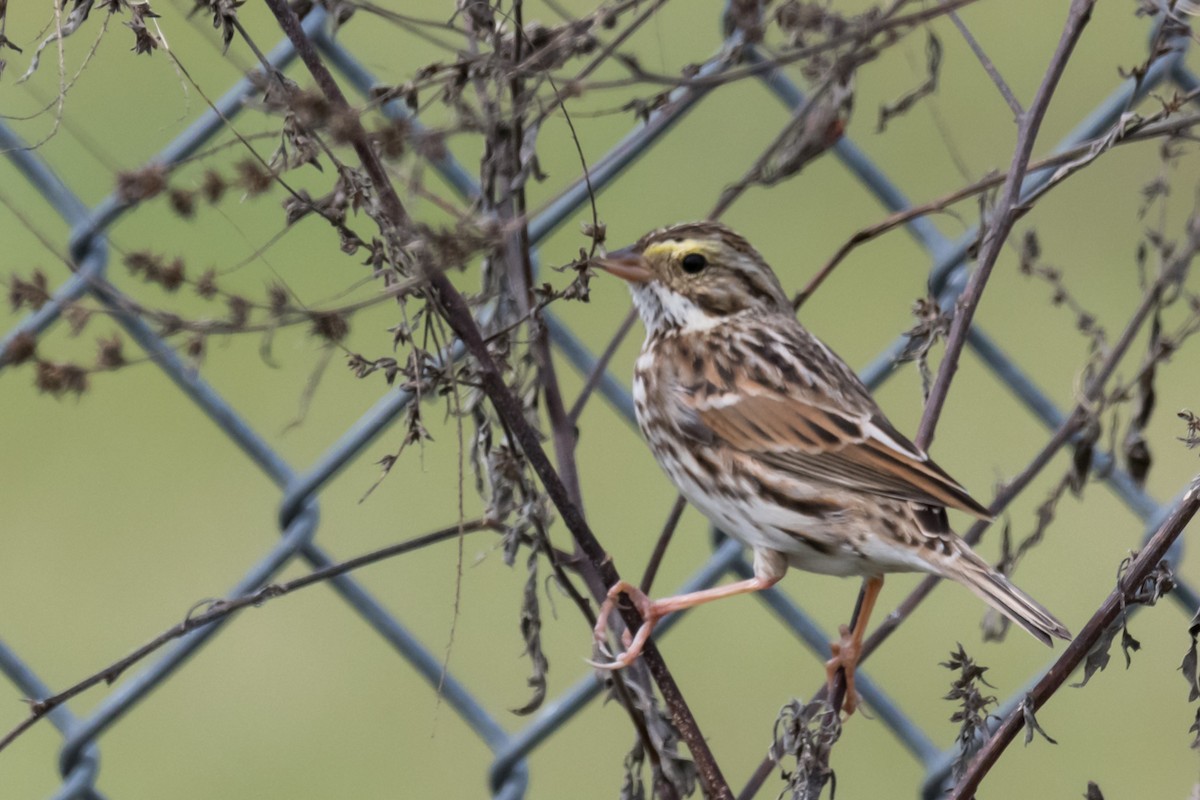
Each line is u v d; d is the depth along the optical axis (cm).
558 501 718
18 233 1591
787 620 1006
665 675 764
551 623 1514
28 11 1372
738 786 1450
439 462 1565
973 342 1009
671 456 988
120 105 1499
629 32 714
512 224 647
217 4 665
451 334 761
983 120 1686
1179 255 890
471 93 786
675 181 1709
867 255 1739
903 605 888
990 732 759
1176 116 901
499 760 1002
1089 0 816
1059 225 1641
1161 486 1494
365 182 661
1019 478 904
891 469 907
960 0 682
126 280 976
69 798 1016
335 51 956
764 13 798
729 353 983
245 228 1503
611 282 1595
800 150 856
